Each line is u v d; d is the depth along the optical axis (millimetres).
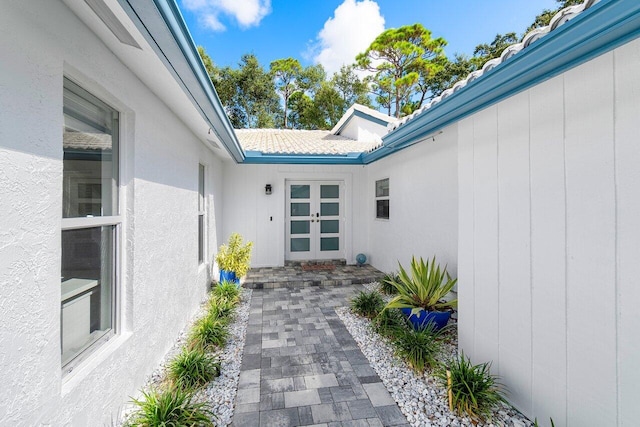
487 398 2406
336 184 8023
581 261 1923
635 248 1646
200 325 3680
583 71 1900
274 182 7547
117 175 2436
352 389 2762
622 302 1704
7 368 1308
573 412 1974
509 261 2504
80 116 1994
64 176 1843
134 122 2518
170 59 2154
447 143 4250
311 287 6141
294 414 2436
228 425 2314
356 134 9688
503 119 2570
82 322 2006
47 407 1521
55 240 1600
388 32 19984
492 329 2705
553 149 2111
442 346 3441
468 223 3027
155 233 2961
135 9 1548
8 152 1320
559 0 15836
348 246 7867
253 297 5500
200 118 3688
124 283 2473
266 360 3271
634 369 1648
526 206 2338
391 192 6297
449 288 3805
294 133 10984
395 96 21500
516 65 2027
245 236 7445
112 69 2146
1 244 1287
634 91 1641
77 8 1659
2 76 1284
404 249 5652
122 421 2254
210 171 5758
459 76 19719
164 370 2967
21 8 1376
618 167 1722
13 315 1341
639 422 1626
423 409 2473
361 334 3906
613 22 1454
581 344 1922
